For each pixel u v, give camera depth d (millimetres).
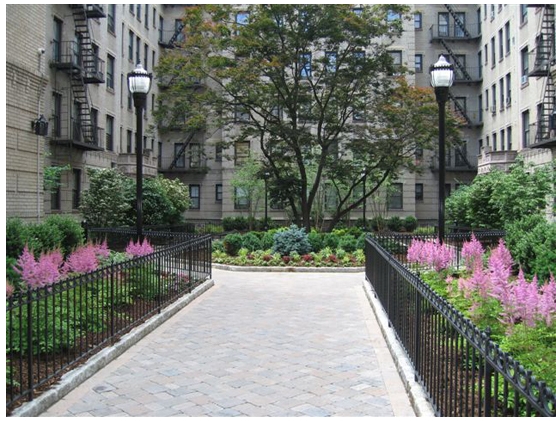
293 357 6734
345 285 13469
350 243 18938
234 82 21578
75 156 26156
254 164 35281
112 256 10703
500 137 36406
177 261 11148
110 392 5410
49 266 7094
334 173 25078
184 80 23891
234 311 9844
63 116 25047
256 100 22609
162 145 42531
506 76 35000
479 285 6418
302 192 24375
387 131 23500
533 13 29500
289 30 21594
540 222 11594
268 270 16500
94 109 29078
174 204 30594
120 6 33062
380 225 37406
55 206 24625
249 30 20938
